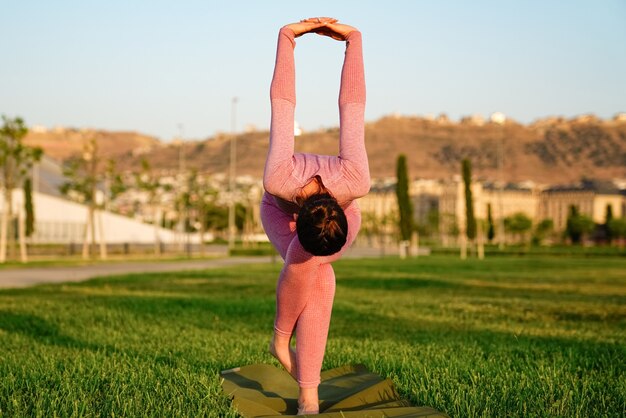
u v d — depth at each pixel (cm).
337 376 560
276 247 413
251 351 719
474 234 6181
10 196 3725
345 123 398
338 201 386
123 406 432
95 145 4397
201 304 1352
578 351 748
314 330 415
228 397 460
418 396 475
